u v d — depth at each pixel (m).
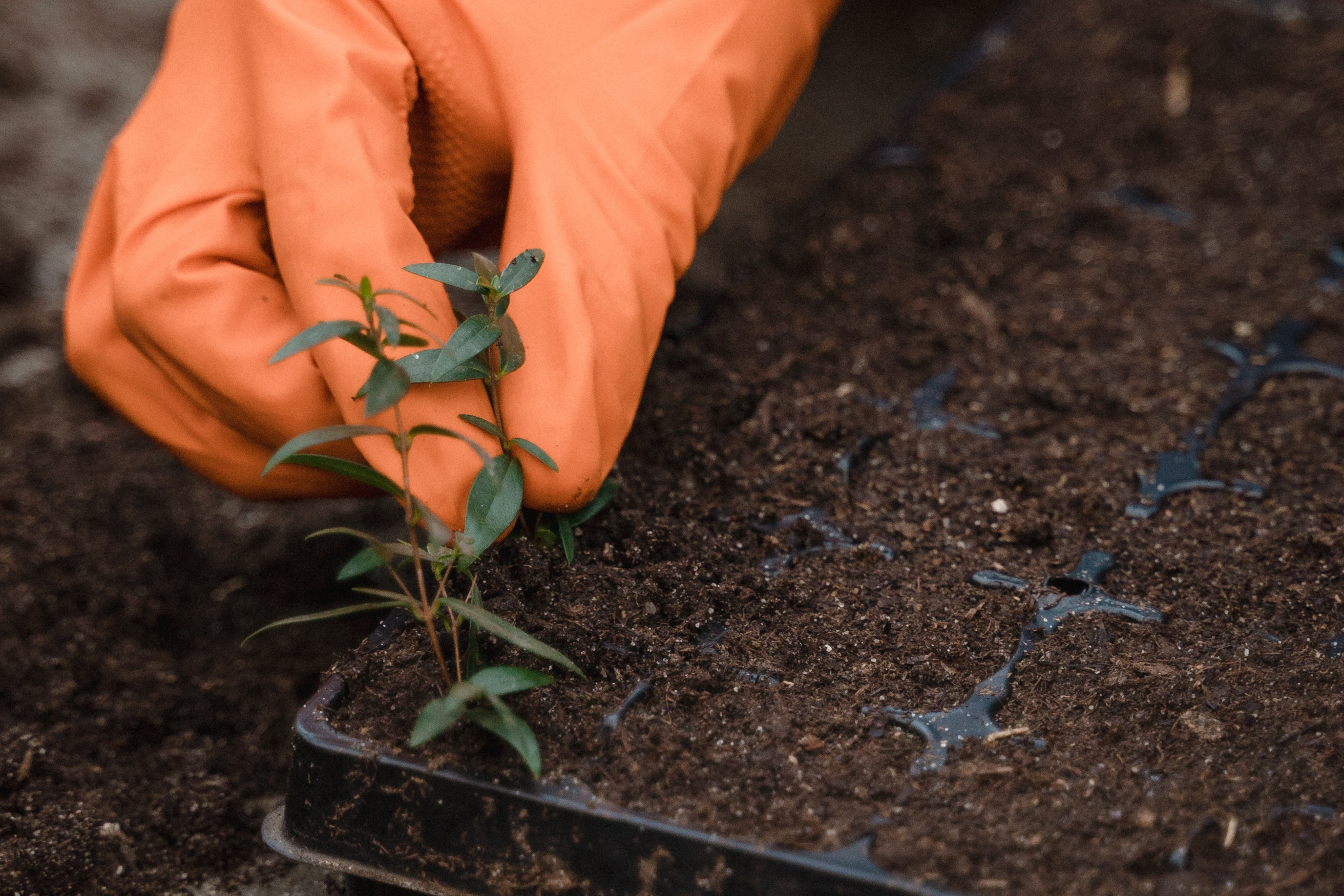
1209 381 0.79
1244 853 0.67
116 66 1.32
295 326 0.72
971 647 0.71
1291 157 0.89
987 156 0.89
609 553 0.72
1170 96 0.96
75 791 0.74
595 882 0.68
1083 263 0.84
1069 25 1.08
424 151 0.74
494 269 0.69
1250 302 0.82
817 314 0.82
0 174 1.08
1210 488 0.75
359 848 0.69
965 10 1.56
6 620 0.77
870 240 0.85
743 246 1.09
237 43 0.73
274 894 0.73
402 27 0.73
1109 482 0.75
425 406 0.70
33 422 0.86
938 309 0.82
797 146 1.26
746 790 0.68
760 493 0.75
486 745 0.68
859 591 0.72
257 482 0.74
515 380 0.71
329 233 0.70
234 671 0.78
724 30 0.75
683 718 0.69
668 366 0.79
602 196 0.72
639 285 0.72
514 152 0.73
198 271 0.71
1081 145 0.90
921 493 0.75
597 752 0.68
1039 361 0.80
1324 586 0.72
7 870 0.72
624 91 0.73
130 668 0.77
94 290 0.74
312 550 0.82
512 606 0.71
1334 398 0.78
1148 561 0.73
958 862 0.67
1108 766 0.68
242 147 0.72
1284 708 0.69
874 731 0.69
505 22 0.73
